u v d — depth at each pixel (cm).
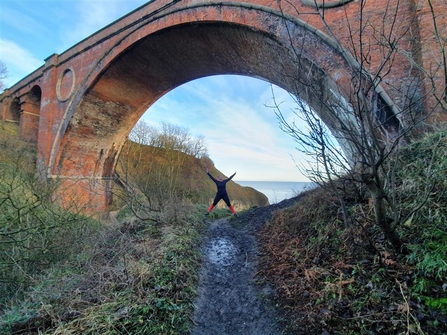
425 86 535
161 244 515
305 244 443
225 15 915
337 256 349
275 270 418
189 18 1008
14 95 2155
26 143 1547
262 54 977
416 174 357
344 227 388
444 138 366
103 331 280
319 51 704
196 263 489
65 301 336
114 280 381
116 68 1372
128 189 795
